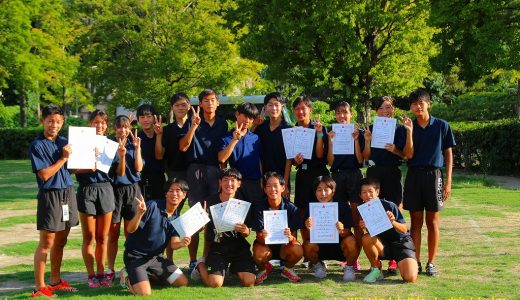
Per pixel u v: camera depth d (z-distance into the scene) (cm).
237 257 646
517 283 615
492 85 3731
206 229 659
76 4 2347
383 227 628
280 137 726
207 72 2281
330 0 1973
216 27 2289
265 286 627
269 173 653
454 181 1552
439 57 1825
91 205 644
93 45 2325
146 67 2270
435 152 661
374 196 647
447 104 3991
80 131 629
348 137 713
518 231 898
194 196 707
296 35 2089
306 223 657
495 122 1752
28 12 2686
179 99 707
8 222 1072
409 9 2106
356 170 726
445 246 805
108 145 645
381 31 2177
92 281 648
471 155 1819
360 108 2312
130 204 682
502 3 1688
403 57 2261
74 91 3381
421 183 665
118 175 667
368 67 2195
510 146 1655
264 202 661
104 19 2259
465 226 942
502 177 1653
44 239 606
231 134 710
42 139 612
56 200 606
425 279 640
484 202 1179
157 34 2317
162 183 723
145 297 582
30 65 2730
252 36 2158
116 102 2344
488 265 696
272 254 663
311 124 737
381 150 701
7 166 2381
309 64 2262
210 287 622
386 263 732
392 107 711
